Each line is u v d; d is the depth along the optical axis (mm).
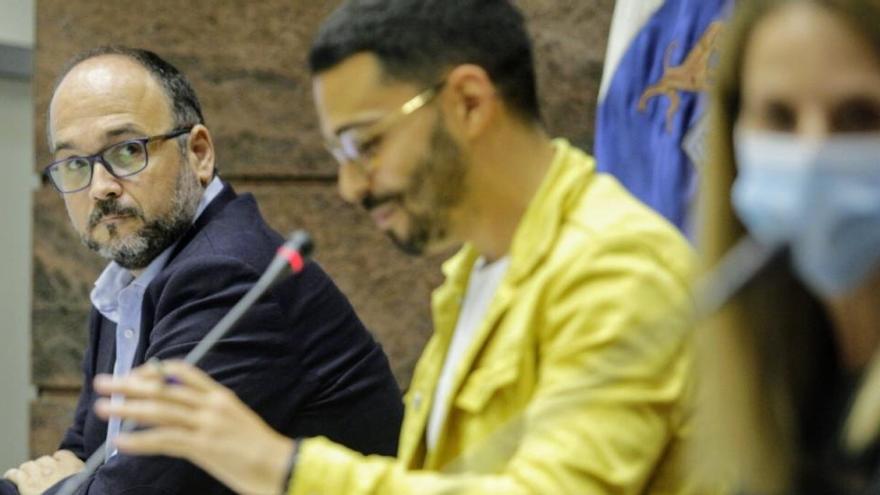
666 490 2830
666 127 5043
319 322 4699
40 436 7258
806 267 2193
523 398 2961
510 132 3068
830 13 2141
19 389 8523
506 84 3053
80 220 4973
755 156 2207
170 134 4926
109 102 4895
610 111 5238
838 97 2141
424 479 2816
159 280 4656
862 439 2092
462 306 3275
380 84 2998
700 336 2350
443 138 3018
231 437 2826
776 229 2193
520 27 3098
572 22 6547
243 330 4480
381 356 4961
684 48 5059
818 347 2279
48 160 7129
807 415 2260
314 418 4688
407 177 3018
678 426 2793
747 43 2266
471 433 3008
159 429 2881
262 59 6902
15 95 8352
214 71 6930
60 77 5051
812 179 2139
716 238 2393
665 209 4961
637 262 2863
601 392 2766
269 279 3248
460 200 3059
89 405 5258
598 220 2971
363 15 3020
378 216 3090
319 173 6879
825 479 2158
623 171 5168
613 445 2729
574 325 2850
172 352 4434
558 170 3086
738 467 2291
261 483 2824
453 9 3033
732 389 2293
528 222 3029
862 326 2211
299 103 6887
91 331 5328
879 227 2137
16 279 8523
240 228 4785
